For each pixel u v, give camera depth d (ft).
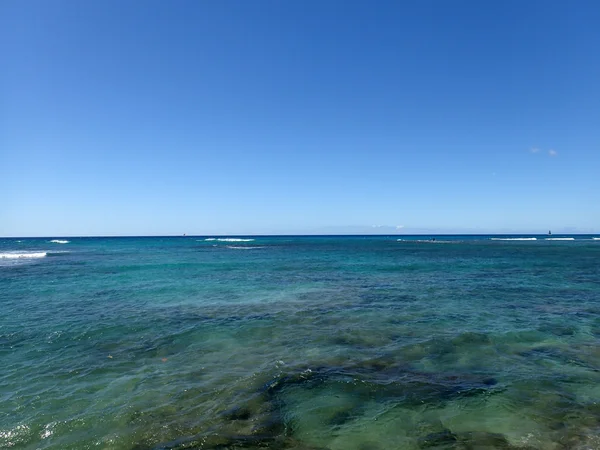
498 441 17.90
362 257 146.72
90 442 17.97
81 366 28.40
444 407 21.35
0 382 25.35
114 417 20.35
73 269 98.43
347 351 31.60
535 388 23.99
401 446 17.54
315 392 23.36
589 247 224.94
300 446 17.48
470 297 57.21
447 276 83.76
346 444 17.71
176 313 46.09
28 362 29.25
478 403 21.85
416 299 55.62
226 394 23.16
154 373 26.91
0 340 34.86
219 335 36.68
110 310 47.78
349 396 22.79
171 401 22.26
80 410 21.22
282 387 24.12
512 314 45.65
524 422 19.70
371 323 41.34
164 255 161.68
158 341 34.71
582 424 19.48
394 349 32.14
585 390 23.72
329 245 286.25
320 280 77.20
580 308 49.14
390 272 92.32
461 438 18.20
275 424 19.51
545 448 17.28
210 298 56.39
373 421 19.83
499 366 28.09
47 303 52.16
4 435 18.67
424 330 38.37
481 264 113.19
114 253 176.96
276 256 154.71
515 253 167.84
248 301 54.03
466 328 39.11
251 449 17.13
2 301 53.78
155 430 18.97
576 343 34.04
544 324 40.75
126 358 30.19
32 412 21.04
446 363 28.68
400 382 24.91
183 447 17.33
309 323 41.34
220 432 18.70
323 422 19.72
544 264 112.06
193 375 26.45
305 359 29.66
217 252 187.42
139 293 60.80
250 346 33.27
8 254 160.15
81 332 37.55
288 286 68.74
